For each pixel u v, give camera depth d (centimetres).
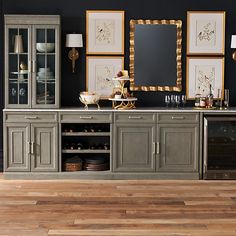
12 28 866
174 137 867
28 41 868
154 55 923
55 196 774
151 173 869
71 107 901
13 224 667
